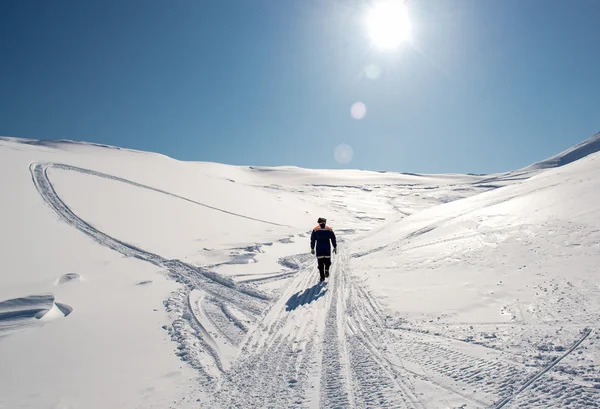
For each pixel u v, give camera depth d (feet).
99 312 20.07
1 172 49.47
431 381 11.09
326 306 21.15
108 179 64.03
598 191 32.35
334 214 137.18
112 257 32.30
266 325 18.70
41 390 12.35
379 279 26.00
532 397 9.47
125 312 20.27
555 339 12.73
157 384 12.71
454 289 20.47
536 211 33.14
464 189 255.91
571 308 15.16
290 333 17.20
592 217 26.76
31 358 14.73
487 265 23.53
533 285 18.58
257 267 34.47
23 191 44.98
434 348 13.53
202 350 15.66
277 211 92.53
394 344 14.48
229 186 100.89
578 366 10.73
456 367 11.80
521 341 13.01
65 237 34.83
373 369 12.42
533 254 23.26
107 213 45.65
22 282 23.54
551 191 38.63
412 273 25.82
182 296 23.72
